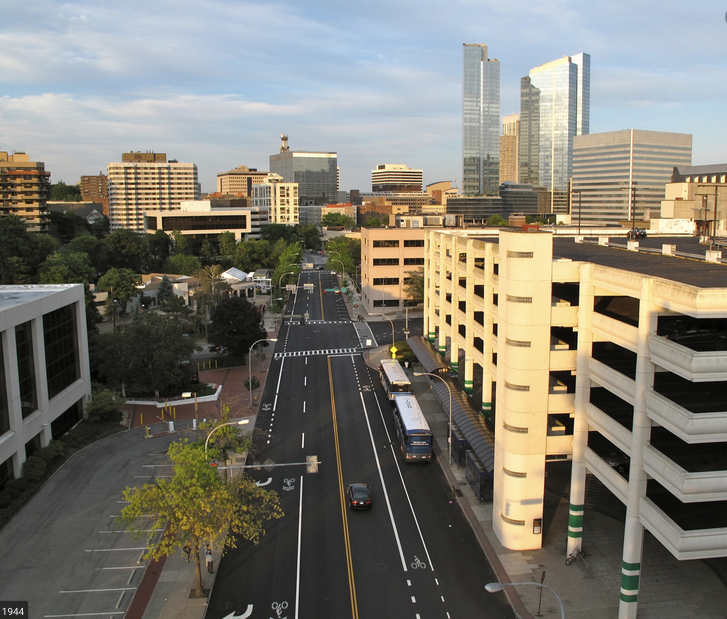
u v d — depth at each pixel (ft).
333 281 621.31
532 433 132.26
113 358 237.86
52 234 619.26
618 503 150.10
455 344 235.61
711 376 92.68
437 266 286.46
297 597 118.01
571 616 111.75
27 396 173.37
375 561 130.62
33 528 142.82
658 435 123.44
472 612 113.60
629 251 185.68
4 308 157.58
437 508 154.61
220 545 123.03
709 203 333.21
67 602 116.26
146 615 112.57
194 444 137.59
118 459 181.27
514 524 134.10
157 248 634.02
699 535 97.09
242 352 295.28
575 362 131.75
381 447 192.85
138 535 122.93
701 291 92.12
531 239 128.06
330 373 279.28
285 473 173.88
